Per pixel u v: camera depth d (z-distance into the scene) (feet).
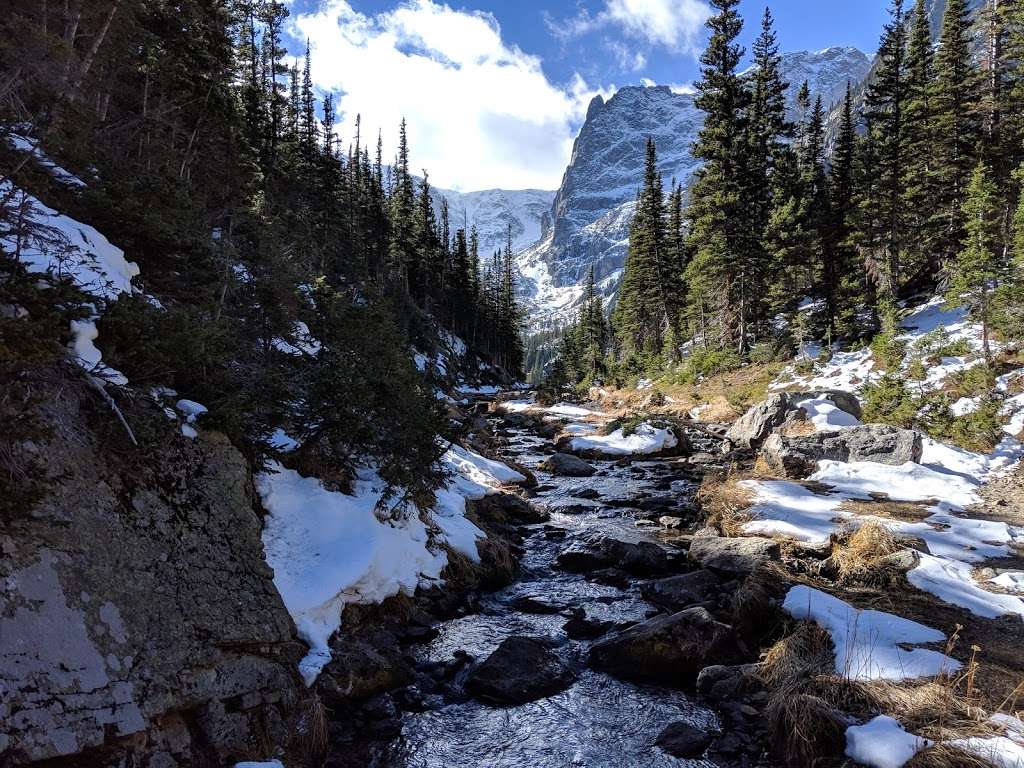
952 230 114.83
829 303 123.34
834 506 44.19
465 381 250.78
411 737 21.18
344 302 42.19
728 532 42.14
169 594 17.43
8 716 12.82
